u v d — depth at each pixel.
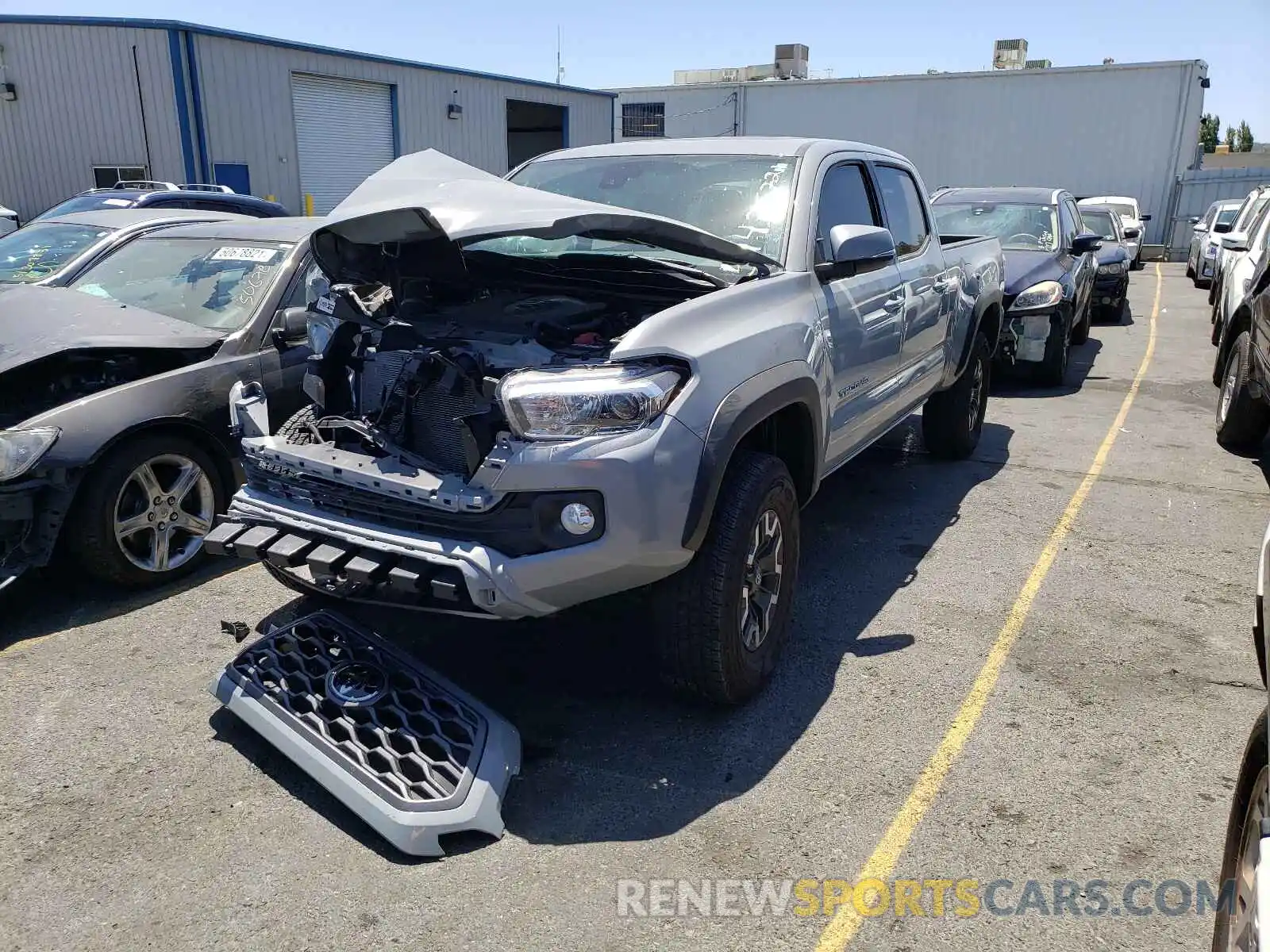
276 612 4.27
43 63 19.58
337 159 22.45
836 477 6.42
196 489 4.70
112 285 5.53
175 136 19.59
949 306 5.63
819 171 4.27
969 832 2.85
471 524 2.92
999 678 3.75
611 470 2.85
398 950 2.41
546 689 3.65
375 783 2.85
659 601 3.22
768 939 2.45
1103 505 5.84
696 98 31.28
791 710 3.51
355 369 3.51
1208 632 4.14
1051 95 27.31
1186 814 2.93
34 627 4.17
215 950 2.41
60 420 4.12
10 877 2.67
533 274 3.99
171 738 3.33
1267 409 6.74
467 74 25.03
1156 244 27.48
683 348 3.05
